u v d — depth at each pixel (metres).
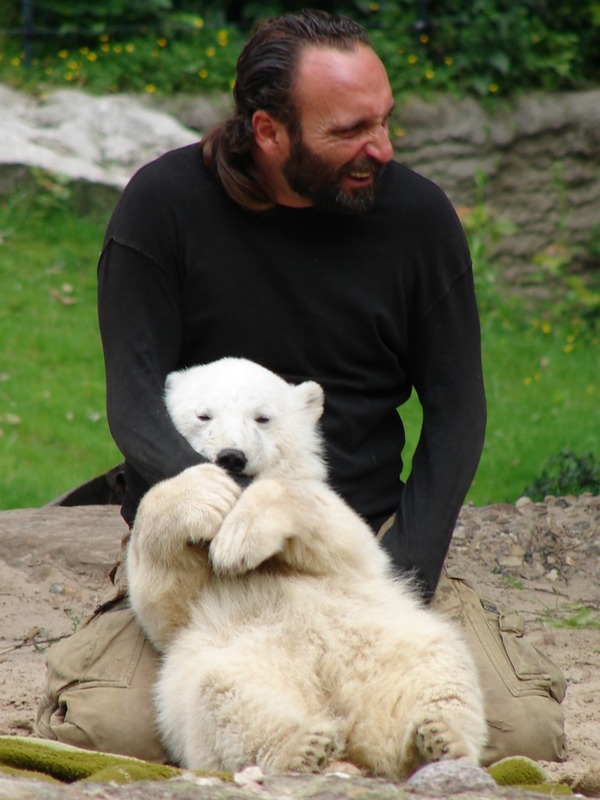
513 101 38.81
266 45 9.50
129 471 10.23
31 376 26.95
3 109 35.56
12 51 38.66
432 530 9.57
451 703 7.74
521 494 21.73
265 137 9.48
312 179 9.41
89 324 30.19
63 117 35.81
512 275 38.09
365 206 9.58
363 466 10.09
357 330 9.96
